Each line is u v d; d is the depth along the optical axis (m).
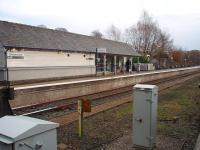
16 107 12.31
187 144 6.98
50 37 30.33
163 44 76.31
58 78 28.33
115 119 9.95
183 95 17.39
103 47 39.22
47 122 3.50
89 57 34.19
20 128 3.18
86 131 8.19
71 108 12.68
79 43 34.53
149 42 73.00
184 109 11.99
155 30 73.62
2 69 22.72
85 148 6.62
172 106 12.77
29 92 13.28
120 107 12.77
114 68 40.56
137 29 73.75
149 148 6.27
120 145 6.79
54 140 3.53
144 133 6.27
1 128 3.24
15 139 2.97
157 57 75.62
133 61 52.53
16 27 27.23
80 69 32.22
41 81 24.86
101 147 6.68
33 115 10.73
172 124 9.07
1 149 3.08
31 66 25.23
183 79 34.41
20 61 24.00
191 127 8.73
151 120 6.18
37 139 3.27
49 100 14.70
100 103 14.11
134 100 6.33
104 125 8.99
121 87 23.00
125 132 8.08
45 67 26.77
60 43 30.36
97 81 19.53
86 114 10.70
